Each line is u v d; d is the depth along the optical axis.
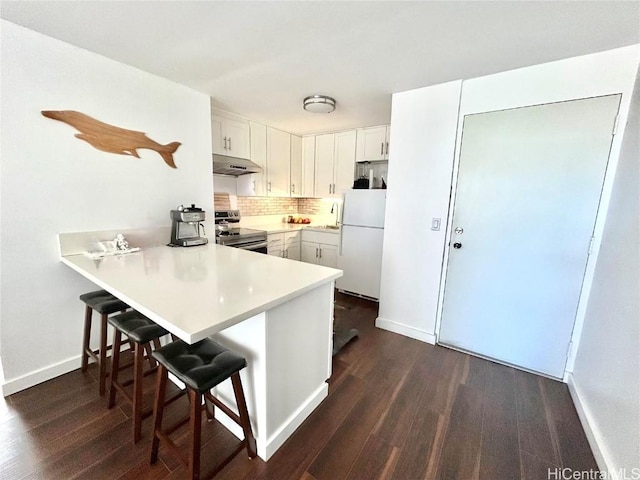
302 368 1.56
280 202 4.70
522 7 1.33
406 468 1.33
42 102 1.69
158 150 2.27
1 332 1.69
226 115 3.18
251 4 1.35
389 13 1.40
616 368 1.36
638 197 1.39
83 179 1.90
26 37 1.59
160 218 2.34
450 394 1.85
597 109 1.74
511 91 1.98
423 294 2.52
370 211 3.36
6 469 1.28
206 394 1.42
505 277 2.13
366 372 2.07
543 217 1.96
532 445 1.47
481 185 2.15
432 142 2.33
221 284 1.37
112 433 1.49
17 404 1.67
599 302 1.69
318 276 1.52
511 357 2.17
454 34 1.57
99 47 1.78
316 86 2.36
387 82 2.25
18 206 1.67
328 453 1.40
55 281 1.86
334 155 4.09
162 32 1.61
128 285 1.34
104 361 1.75
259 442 1.38
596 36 1.54
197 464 1.14
